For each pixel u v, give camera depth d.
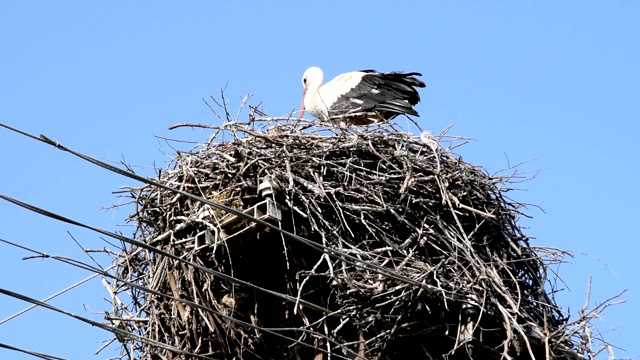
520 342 13.60
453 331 13.60
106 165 10.44
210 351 13.35
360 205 13.56
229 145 13.49
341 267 13.09
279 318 13.59
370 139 14.12
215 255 13.50
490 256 14.20
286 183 13.23
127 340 13.25
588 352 13.60
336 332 13.04
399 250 13.38
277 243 13.43
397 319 12.95
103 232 10.40
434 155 14.41
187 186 13.40
